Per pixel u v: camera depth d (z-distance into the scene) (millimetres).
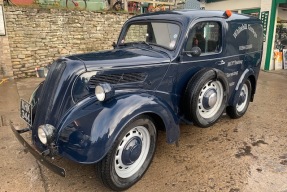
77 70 2744
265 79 8484
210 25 3762
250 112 5297
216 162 3410
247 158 3506
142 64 3133
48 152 2617
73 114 2664
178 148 3766
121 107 2652
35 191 2836
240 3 10820
